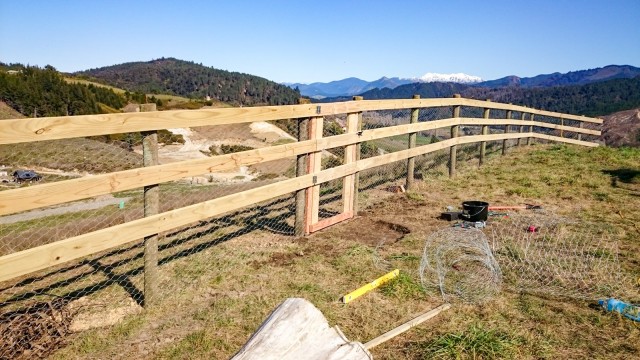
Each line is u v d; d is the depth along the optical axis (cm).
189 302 432
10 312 396
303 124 615
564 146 1527
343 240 614
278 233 646
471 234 555
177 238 629
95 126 362
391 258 538
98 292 454
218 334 368
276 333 213
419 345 347
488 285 457
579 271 492
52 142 834
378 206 804
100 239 371
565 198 850
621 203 804
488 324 380
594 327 378
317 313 228
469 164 1241
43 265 335
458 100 1039
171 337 369
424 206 798
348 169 707
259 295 438
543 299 431
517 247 569
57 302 419
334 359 214
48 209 1155
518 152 1412
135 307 423
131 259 555
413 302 426
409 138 898
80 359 339
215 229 670
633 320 386
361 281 473
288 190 587
